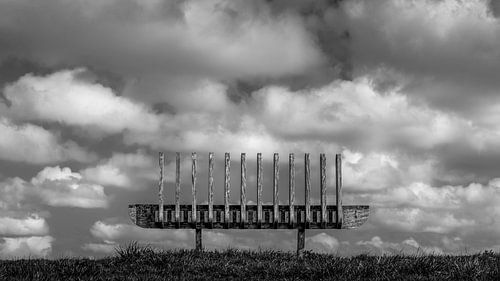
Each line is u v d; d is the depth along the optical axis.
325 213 16.42
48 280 9.85
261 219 16.36
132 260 12.15
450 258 11.52
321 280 10.20
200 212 16.44
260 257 13.56
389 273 10.20
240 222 16.34
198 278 10.55
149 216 16.47
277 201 16.41
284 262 12.46
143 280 10.04
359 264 10.82
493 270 9.95
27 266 10.76
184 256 12.78
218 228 16.42
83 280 9.95
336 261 11.62
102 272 10.88
